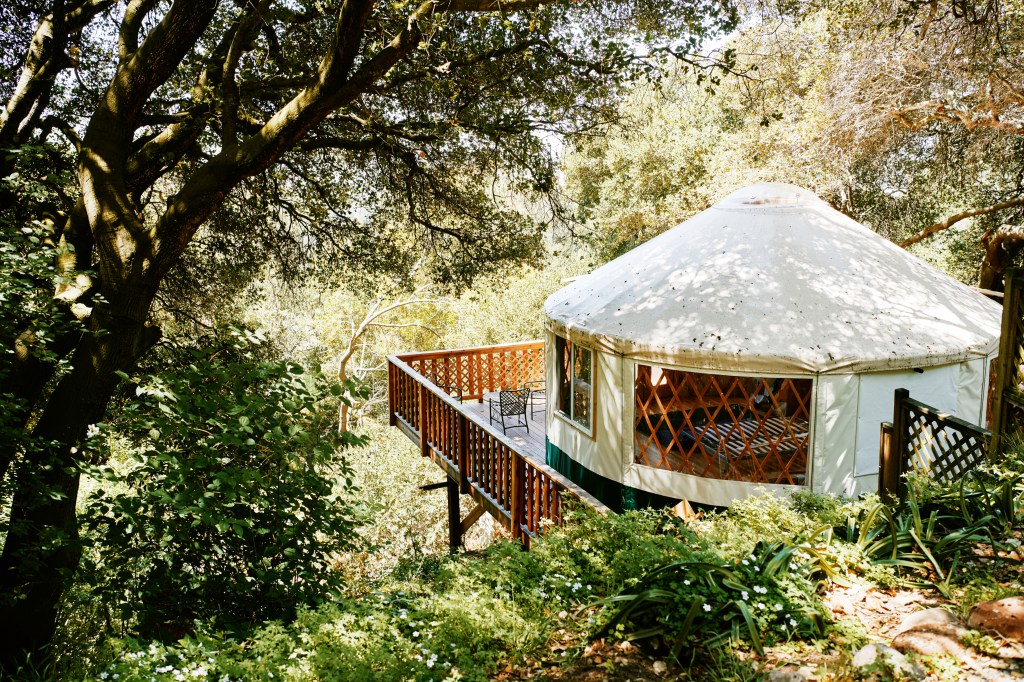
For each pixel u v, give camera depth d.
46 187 7.73
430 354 12.16
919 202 17.30
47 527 5.66
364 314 24.03
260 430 5.91
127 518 5.66
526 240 12.24
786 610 3.22
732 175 16.27
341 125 10.66
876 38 11.88
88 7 8.08
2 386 6.75
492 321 24.62
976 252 17.47
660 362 8.21
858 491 8.13
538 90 9.62
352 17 6.29
